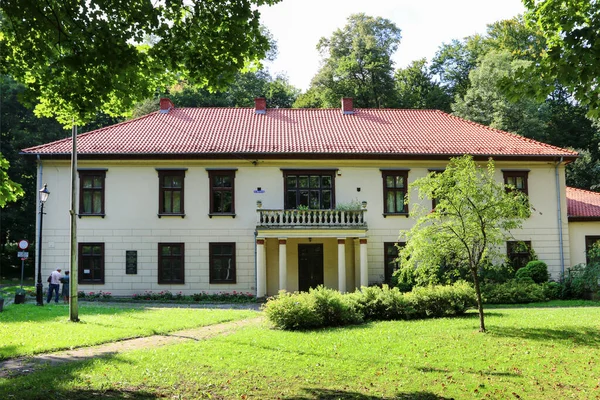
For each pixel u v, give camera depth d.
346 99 32.34
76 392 8.23
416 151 27.14
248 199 26.80
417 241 14.79
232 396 8.28
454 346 12.38
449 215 14.64
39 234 24.52
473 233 14.41
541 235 27.72
